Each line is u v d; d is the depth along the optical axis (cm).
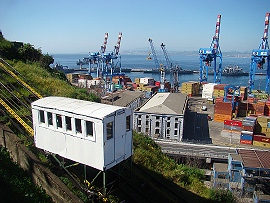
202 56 13238
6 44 3634
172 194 1700
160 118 5419
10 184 1409
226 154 4441
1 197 1274
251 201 2580
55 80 3303
